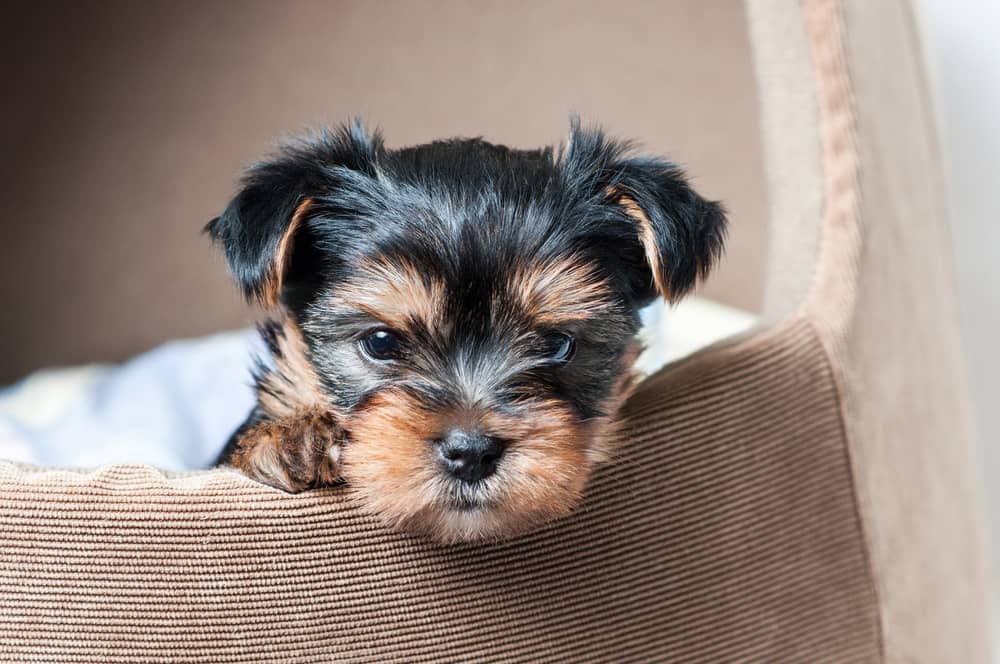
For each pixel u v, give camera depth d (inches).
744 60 24.8
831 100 15.8
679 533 13.9
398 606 13.2
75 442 20.4
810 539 14.7
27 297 25.3
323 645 13.1
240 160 25.1
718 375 14.2
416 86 25.2
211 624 12.9
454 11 24.8
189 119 24.8
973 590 17.5
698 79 25.1
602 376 14.1
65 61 23.9
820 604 14.9
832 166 15.8
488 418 13.1
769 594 14.4
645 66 25.2
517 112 25.5
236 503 12.8
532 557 13.4
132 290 25.8
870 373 15.4
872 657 15.4
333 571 13.0
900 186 16.6
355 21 24.6
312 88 24.9
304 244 14.2
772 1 16.3
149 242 25.5
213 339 24.1
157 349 24.8
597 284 14.0
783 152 16.3
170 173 25.1
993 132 22.7
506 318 13.5
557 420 13.2
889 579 15.5
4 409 21.8
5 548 12.8
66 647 12.9
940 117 20.3
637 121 25.5
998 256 23.2
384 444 12.9
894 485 15.7
